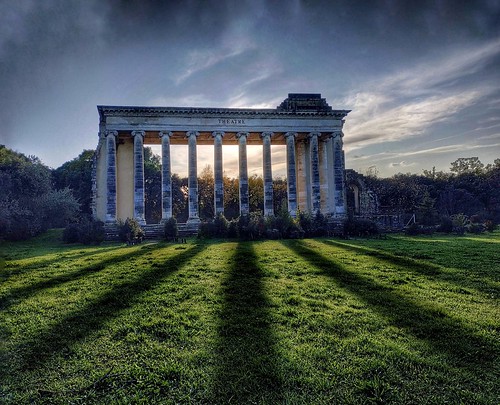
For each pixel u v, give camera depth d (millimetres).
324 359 7344
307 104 52750
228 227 38094
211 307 10969
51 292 13195
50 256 24812
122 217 49781
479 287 13008
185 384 6469
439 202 82688
